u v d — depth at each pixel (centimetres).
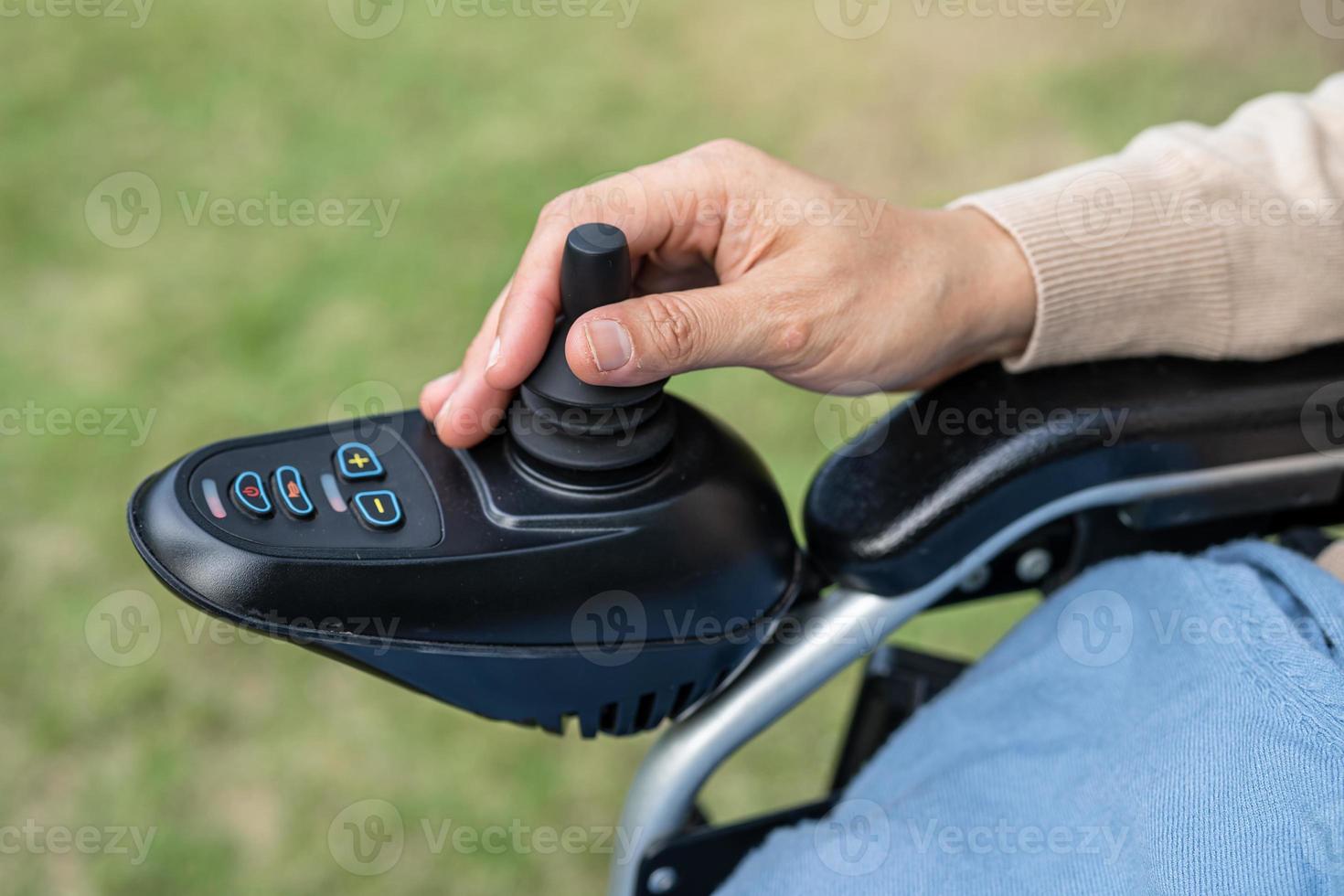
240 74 273
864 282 65
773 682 66
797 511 171
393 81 270
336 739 157
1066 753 62
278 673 165
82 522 179
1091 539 71
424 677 57
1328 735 53
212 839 146
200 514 55
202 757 154
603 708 63
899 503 63
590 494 59
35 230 230
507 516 58
